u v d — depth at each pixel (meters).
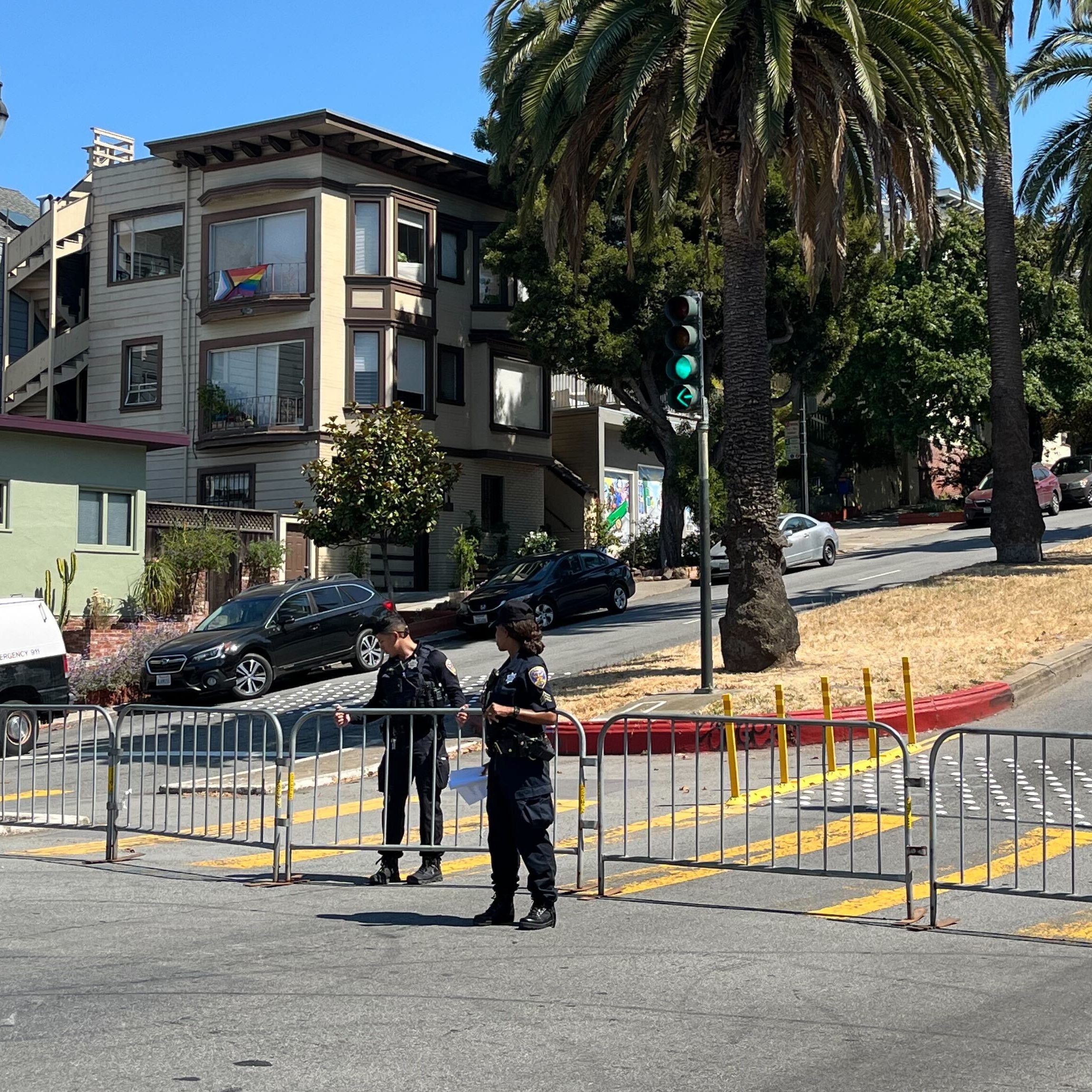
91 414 36.72
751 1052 5.16
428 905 8.29
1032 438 53.75
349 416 33.47
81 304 37.53
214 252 34.53
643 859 8.45
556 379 43.84
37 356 37.31
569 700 16.02
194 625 27.06
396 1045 5.26
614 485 43.06
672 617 27.36
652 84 16.72
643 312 33.19
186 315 35.12
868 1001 5.87
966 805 10.75
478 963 6.61
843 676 16.28
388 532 29.08
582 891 8.55
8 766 12.09
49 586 25.19
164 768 11.33
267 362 33.81
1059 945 6.88
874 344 48.03
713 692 15.51
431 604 32.12
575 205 18.45
